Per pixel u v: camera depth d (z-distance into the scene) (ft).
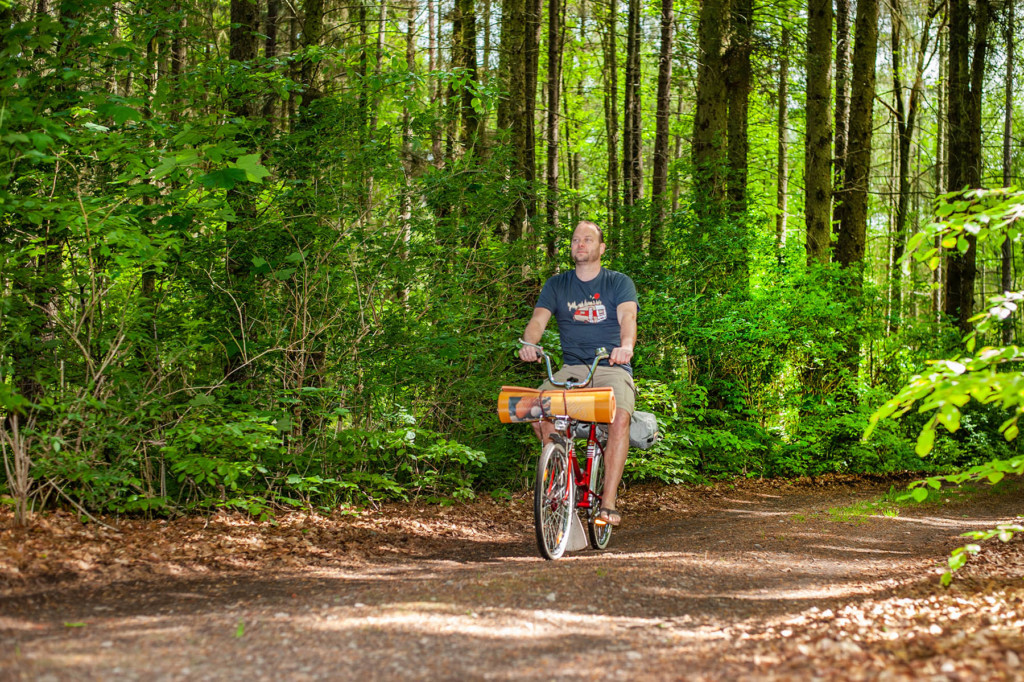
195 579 13.76
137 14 22.86
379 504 22.36
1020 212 13.00
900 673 8.43
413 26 53.93
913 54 67.97
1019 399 10.96
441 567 15.62
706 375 37.86
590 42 64.49
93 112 19.65
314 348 23.09
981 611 11.51
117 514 17.66
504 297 27.27
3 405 14.96
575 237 17.69
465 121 38.11
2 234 18.92
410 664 9.35
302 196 23.48
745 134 47.42
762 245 40.16
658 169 44.80
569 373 17.40
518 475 26.55
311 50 24.41
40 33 16.96
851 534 20.53
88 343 18.62
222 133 16.63
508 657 9.64
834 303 40.22
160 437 18.99
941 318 48.32
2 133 14.98
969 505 28.58
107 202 18.83
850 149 47.24
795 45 52.24
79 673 8.72
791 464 37.93
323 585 13.51
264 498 19.92
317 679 8.82
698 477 34.42
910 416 44.11
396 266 24.29
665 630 10.97
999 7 55.88
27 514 16.35
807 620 11.32
